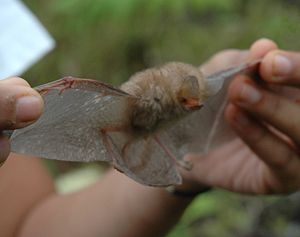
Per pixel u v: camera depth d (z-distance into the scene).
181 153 0.49
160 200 0.64
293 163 0.57
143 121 0.44
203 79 0.47
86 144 0.42
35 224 0.68
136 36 1.16
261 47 0.54
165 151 0.46
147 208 0.65
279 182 0.59
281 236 1.08
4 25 0.67
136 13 1.07
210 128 0.53
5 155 0.38
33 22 0.68
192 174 0.62
